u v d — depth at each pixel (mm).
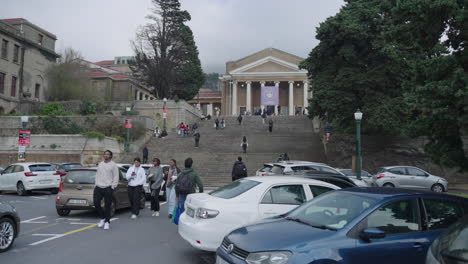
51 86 45250
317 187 7164
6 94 43000
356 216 4793
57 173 18953
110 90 56562
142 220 11289
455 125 11914
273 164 15398
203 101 84438
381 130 29984
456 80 11039
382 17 27422
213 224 6273
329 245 4375
